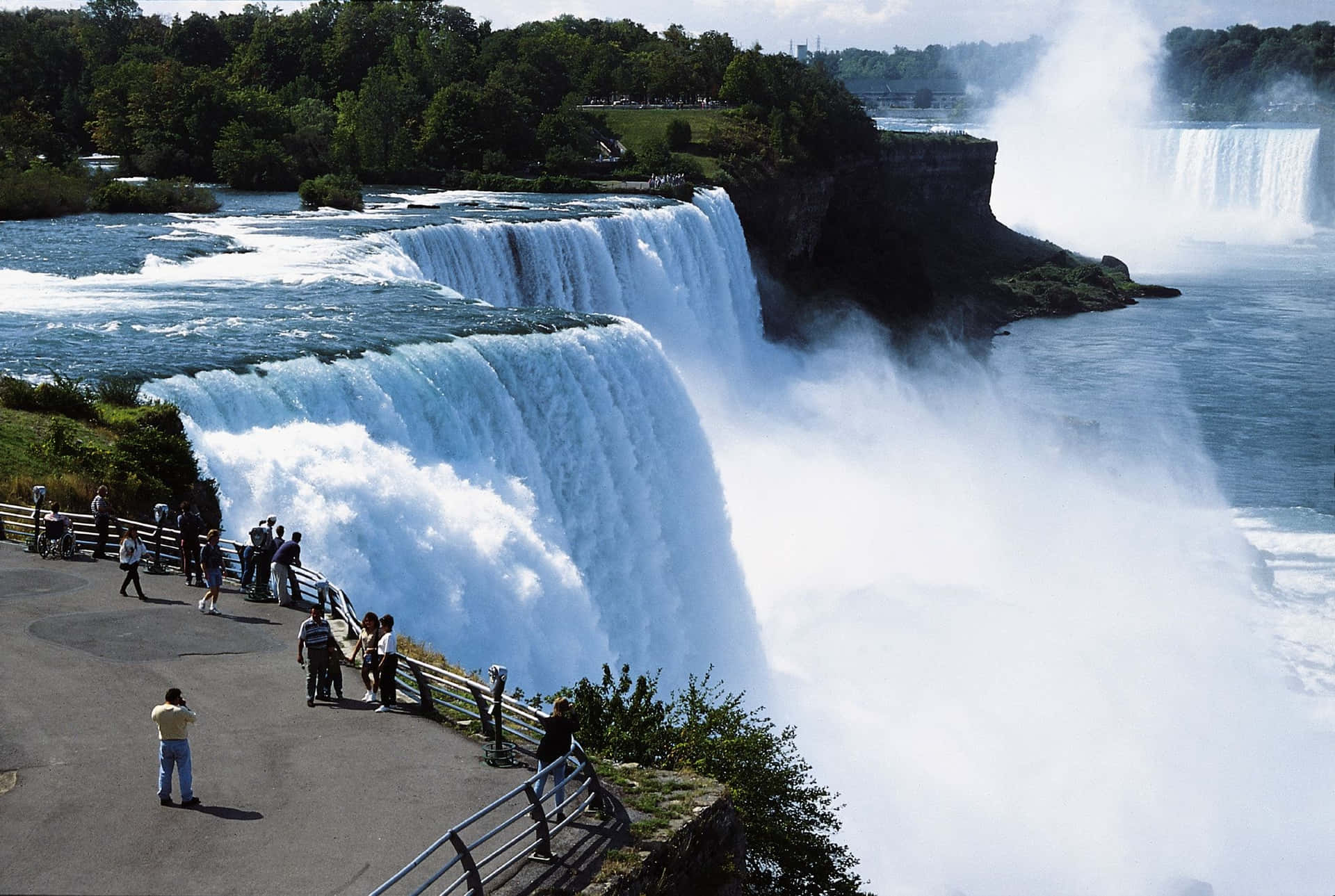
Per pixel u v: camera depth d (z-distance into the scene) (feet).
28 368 138.00
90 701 75.20
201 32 552.82
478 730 76.02
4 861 58.13
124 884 57.06
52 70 523.29
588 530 160.45
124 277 209.26
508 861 59.36
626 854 63.31
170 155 405.39
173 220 283.79
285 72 530.68
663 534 174.19
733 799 77.05
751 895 79.56
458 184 400.47
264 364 138.51
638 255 283.79
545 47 508.53
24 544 105.19
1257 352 378.32
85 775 66.33
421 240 241.76
